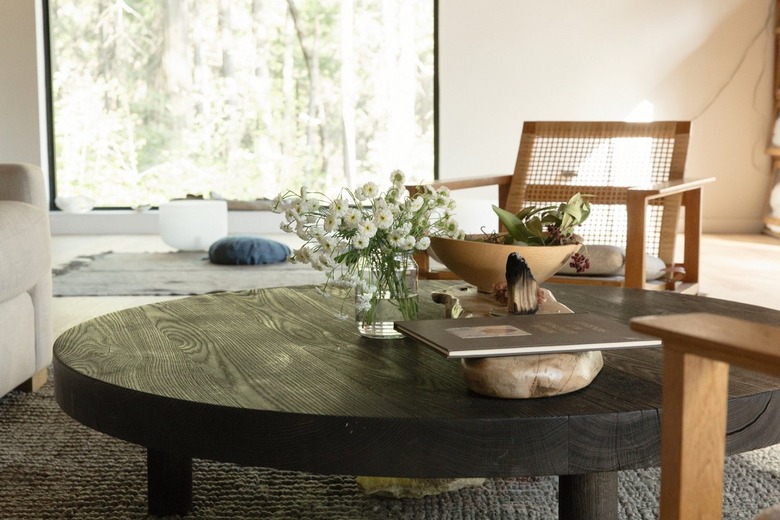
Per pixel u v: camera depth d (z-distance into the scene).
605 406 1.02
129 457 1.84
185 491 1.55
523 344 1.06
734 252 5.03
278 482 1.70
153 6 6.04
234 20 6.04
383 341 1.35
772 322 1.48
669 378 0.71
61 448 1.89
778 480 1.70
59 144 6.14
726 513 1.54
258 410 1.01
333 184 6.15
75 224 5.91
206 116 6.11
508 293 1.29
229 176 6.15
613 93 5.96
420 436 0.98
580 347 1.07
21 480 1.71
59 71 6.09
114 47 6.07
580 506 1.12
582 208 1.66
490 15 5.95
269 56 6.06
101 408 1.12
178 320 1.50
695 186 2.56
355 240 1.32
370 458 0.98
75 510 1.57
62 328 3.08
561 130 3.12
